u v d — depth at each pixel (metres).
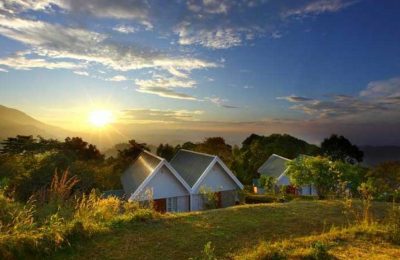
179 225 11.57
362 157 67.00
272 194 30.06
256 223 12.34
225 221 12.36
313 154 62.12
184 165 30.89
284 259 7.92
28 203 12.54
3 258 7.54
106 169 36.19
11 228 8.87
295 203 16.69
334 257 8.08
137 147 58.03
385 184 30.12
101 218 11.33
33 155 26.94
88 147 60.53
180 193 24.58
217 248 9.66
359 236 9.77
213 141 58.72
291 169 23.91
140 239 10.00
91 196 13.25
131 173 31.20
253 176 47.59
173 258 8.82
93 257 8.63
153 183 23.78
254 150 59.34
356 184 22.20
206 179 26.09
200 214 13.31
